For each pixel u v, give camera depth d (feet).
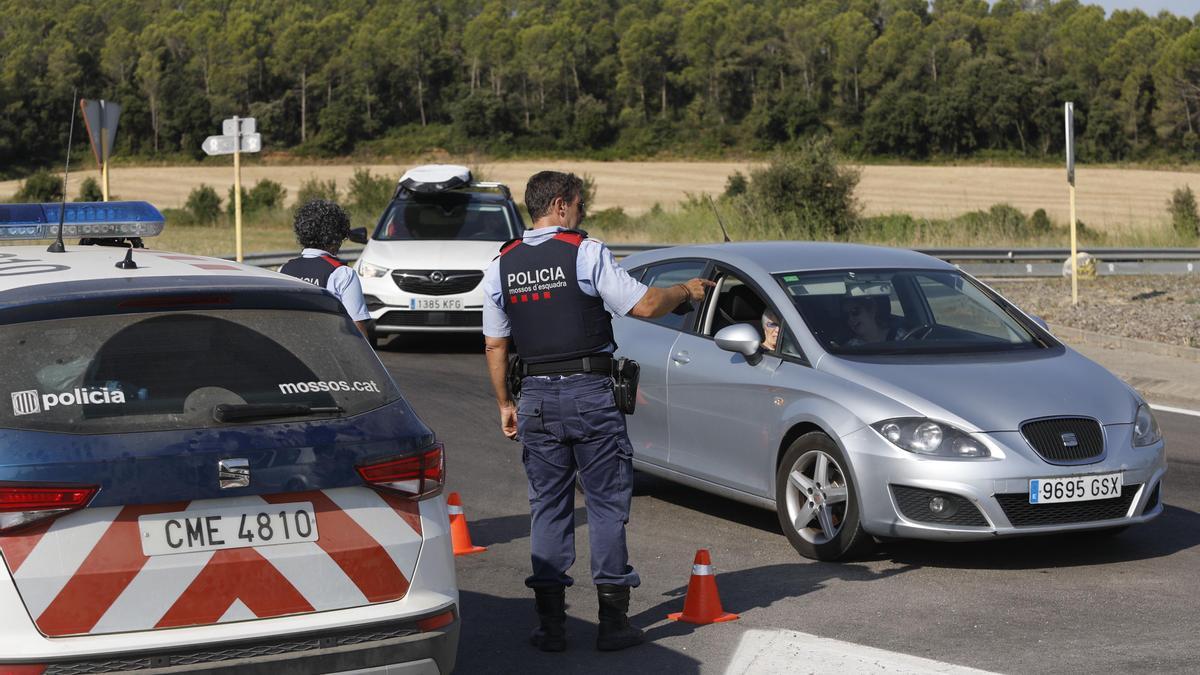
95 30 521.65
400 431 12.78
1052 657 16.56
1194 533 23.21
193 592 11.64
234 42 498.28
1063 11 574.56
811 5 591.37
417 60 515.91
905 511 20.22
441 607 12.77
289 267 20.52
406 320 45.80
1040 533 20.21
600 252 16.65
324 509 12.25
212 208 170.30
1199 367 42.11
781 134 488.44
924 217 111.34
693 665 16.48
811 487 21.53
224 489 11.73
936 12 585.63
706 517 24.80
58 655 11.11
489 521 24.48
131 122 459.32
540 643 17.12
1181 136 428.15
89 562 11.32
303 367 12.81
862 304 23.35
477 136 488.02
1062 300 61.05
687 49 514.68
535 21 571.69
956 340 23.12
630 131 493.36
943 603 19.02
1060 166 411.34
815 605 18.95
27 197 228.84
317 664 11.98
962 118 443.32
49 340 12.12
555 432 16.80
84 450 11.45
